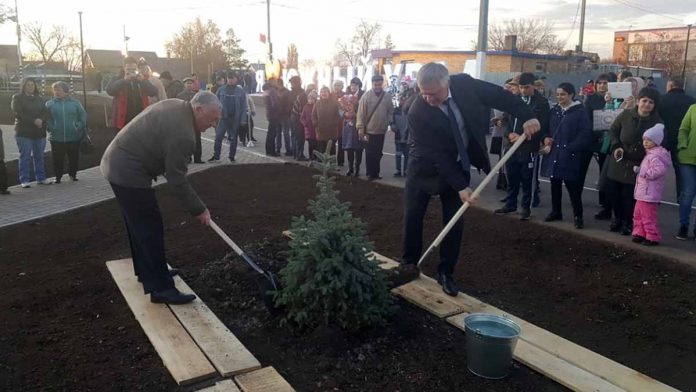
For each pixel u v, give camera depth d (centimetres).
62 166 1005
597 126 789
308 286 382
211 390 341
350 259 382
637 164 646
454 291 468
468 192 438
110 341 404
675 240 655
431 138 445
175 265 554
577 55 3503
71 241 648
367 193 915
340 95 1130
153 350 391
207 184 978
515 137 697
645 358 400
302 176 1052
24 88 945
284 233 620
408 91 1045
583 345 418
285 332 413
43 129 971
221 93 1203
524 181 728
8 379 354
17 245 634
